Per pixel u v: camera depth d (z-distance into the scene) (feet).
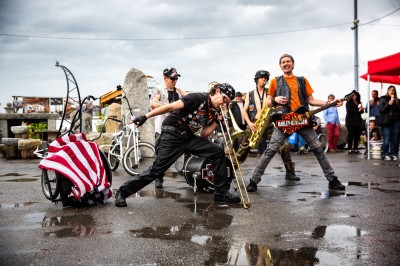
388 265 9.05
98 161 15.93
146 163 25.45
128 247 10.37
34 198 17.42
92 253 9.93
